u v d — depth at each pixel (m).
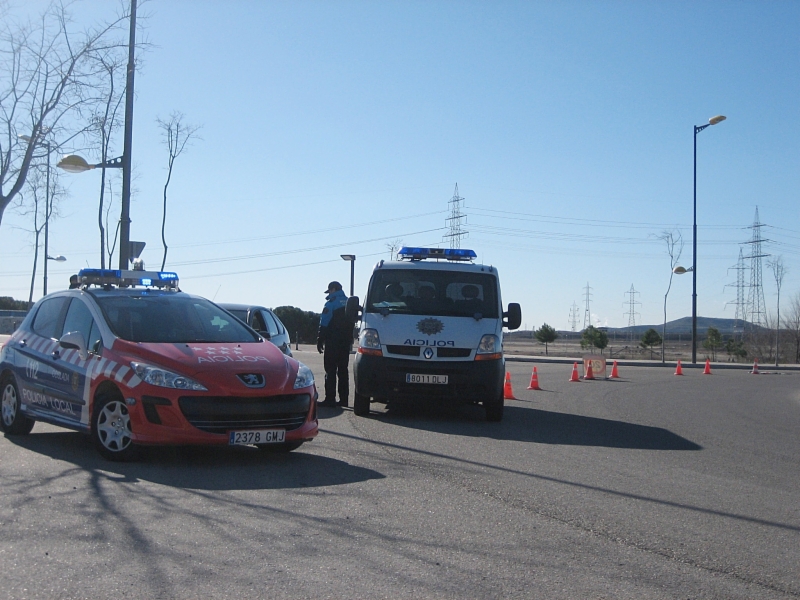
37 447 8.65
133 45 15.39
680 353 60.72
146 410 7.47
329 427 10.83
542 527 5.95
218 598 4.31
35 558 4.88
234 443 7.57
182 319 8.88
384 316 12.03
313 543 5.32
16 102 13.98
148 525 5.60
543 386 20.89
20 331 9.72
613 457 9.31
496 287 12.49
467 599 4.42
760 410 16.22
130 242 16.45
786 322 55.53
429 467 8.10
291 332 48.00
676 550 5.51
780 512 6.81
